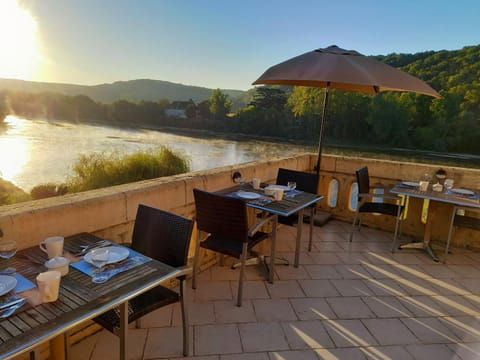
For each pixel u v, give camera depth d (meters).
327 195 4.57
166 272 1.33
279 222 3.22
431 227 3.48
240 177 3.16
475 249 3.62
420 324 2.21
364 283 2.77
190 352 1.83
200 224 2.38
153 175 8.62
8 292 1.08
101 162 8.29
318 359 1.83
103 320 1.43
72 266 1.33
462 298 2.59
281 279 2.77
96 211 1.93
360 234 4.01
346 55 3.09
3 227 1.48
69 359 1.63
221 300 2.39
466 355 1.91
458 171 3.66
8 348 0.83
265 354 1.84
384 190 3.93
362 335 2.06
